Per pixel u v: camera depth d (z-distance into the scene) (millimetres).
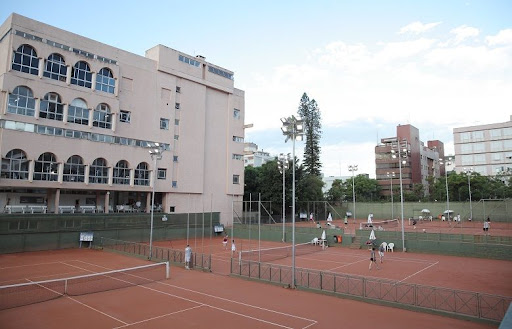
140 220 49469
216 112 65812
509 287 23938
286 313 17672
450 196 84062
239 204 68062
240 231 57562
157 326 15633
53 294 20797
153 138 54188
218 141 65562
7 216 37656
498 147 103688
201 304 19125
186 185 58312
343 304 19438
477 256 37500
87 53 47094
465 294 21453
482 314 17297
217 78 65250
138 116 52625
